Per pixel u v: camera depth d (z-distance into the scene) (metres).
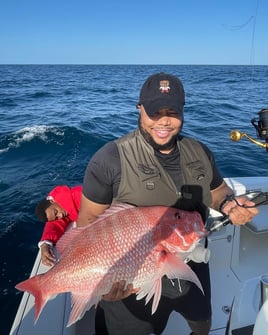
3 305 3.48
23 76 54.56
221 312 2.58
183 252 1.75
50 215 2.78
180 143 1.89
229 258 2.99
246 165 7.22
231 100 18.97
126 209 1.74
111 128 11.98
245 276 2.91
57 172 7.49
